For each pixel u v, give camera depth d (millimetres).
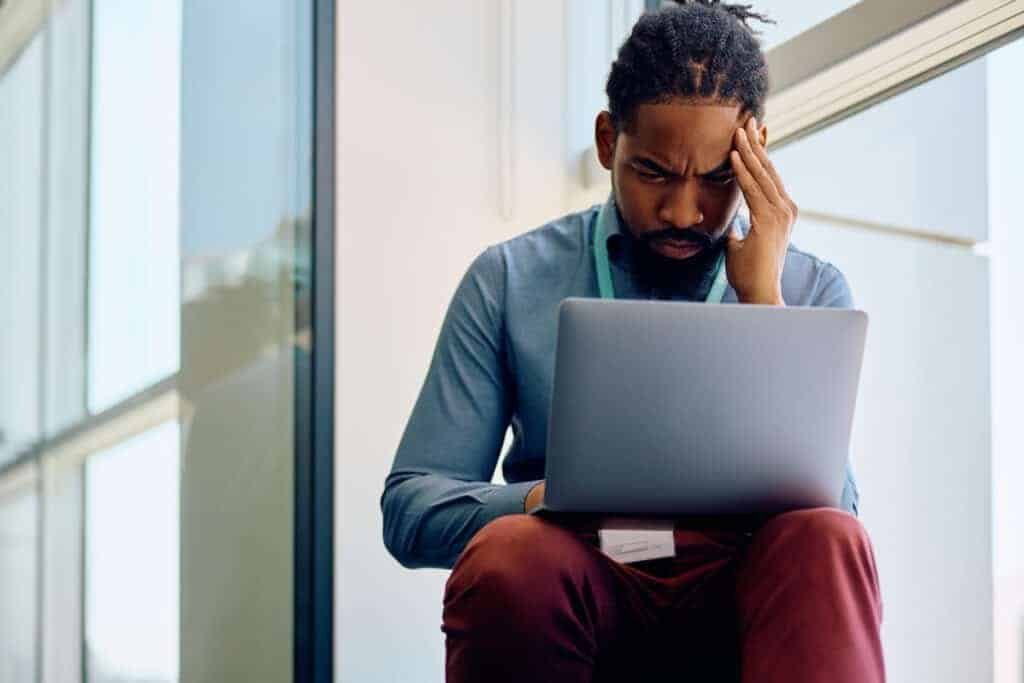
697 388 1580
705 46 1885
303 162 3369
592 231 2055
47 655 3061
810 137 3146
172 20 3291
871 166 3080
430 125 3498
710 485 1614
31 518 3070
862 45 2709
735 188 1909
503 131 3557
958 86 2906
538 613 1580
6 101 3131
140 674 3123
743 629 1604
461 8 3561
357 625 3289
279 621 3232
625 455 1589
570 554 1611
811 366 1602
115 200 3201
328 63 3408
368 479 3332
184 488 3189
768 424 1604
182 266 3244
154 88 3258
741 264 1881
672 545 1694
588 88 3664
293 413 3291
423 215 3463
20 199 3127
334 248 3369
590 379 1564
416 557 1885
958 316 2996
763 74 1932
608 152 2018
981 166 2906
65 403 3121
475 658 1590
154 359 3203
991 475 2955
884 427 3125
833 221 3168
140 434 3168
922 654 3037
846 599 1545
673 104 1854
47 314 3125
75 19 3207
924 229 3018
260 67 3354
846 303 2004
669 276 1974
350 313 3367
